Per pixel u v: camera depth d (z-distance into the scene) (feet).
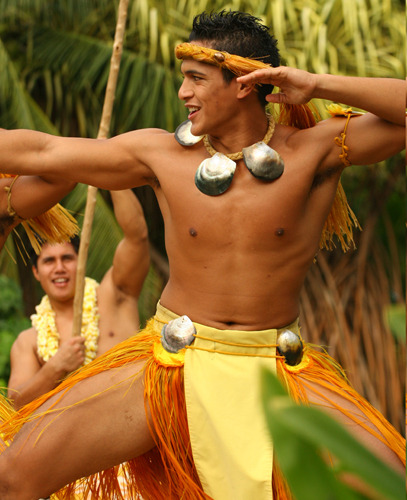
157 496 10.32
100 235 27.37
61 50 28.96
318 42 27.25
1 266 28.27
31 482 9.50
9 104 28.55
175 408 9.40
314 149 9.29
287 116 9.98
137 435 9.40
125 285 17.80
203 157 9.52
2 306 25.05
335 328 29.48
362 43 28.50
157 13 28.17
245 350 9.36
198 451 9.16
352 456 2.31
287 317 9.61
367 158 9.26
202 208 9.29
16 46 29.89
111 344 17.39
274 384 2.34
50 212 11.68
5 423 10.33
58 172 9.89
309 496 2.31
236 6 27.58
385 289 30.37
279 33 26.76
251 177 9.25
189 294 9.61
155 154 9.70
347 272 30.66
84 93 29.50
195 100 9.21
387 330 29.68
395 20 28.68
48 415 9.58
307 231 9.46
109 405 9.41
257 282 9.30
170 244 9.78
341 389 9.67
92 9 29.14
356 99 8.90
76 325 16.20
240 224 9.20
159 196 9.96
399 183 31.76
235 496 8.84
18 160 9.85
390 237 31.14
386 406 29.27
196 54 9.02
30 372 17.48
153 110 28.02
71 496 11.20
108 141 9.93
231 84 9.14
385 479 2.31
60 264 17.40
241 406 9.05
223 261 9.31
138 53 28.99
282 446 2.32
